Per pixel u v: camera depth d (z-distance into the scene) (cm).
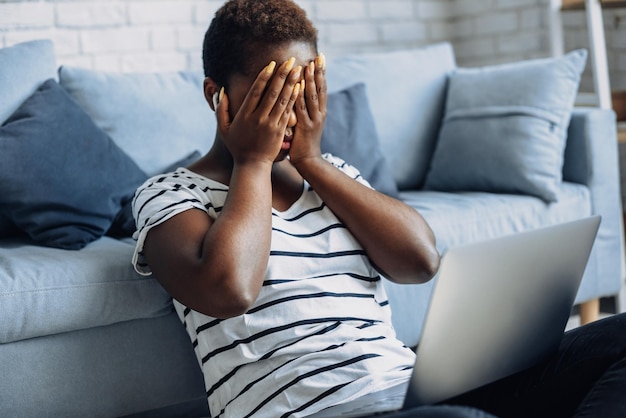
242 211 129
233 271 124
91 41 288
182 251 128
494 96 279
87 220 199
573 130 274
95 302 171
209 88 146
